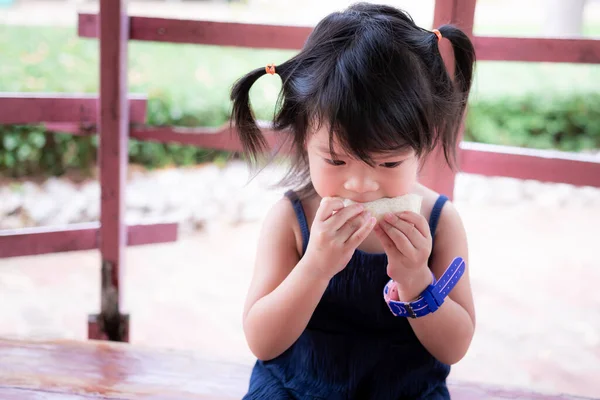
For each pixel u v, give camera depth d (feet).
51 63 26.86
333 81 4.47
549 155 7.69
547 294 17.81
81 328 15.25
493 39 7.59
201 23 8.40
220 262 19.51
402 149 4.50
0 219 20.16
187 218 21.53
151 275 18.49
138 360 6.60
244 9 46.50
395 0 39.22
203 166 25.22
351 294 5.35
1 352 6.59
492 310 16.81
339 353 5.39
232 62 29.86
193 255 19.93
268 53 31.17
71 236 9.47
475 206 24.45
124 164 8.87
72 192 22.21
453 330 5.13
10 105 8.91
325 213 4.68
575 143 26.63
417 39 4.84
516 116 26.55
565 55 7.40
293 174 5.67
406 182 4.77
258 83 27.22
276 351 5.28
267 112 7.63
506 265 19.62
